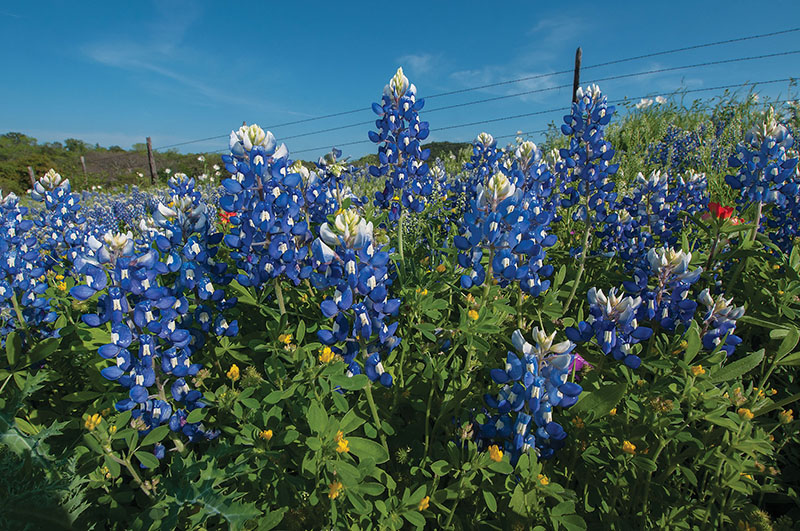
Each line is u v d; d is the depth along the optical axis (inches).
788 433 116.9
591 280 203.3
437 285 147.4
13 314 146.6
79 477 86.4
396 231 198.2
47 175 220.8
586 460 102.2
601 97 182.4
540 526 88.4
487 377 128.3
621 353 107.3
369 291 97.9
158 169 1116.5
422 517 88.6
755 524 96.1
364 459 88.9
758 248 178.9
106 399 114.2
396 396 117.4
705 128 454.3
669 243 200.7
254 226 121.5
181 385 110.8
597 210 184.5
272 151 123.0
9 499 76.9
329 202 177.3
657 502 106.7
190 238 123.0
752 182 173.2
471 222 119.8
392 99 180.7
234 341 133.3
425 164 182.1
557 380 91.1
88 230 267.3
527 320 156.8
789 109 426.9
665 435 99.7
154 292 101.8
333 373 95.7
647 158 404.8
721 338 117.1
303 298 148.3
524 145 176.4
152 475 106.3
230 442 109.3
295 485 93.5
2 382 130.6
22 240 178.4
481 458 90.2
